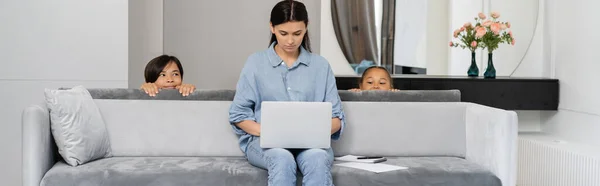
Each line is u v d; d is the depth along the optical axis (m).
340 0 5.09
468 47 4.82
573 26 4.31
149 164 2.81
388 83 3.77
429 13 5.06
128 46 4.73
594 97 3.99
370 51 5.09
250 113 2.91
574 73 4.29
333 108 2.92
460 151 3.19
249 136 2.92
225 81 5.39
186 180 2.68
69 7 4.36
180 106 3.06
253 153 2.79
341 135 3.12
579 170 3.54
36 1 4.32
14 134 4.31
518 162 4.38
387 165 2.87
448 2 5.05
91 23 4.40
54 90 2.78
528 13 4.93
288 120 2.69
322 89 2.96
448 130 3.18
